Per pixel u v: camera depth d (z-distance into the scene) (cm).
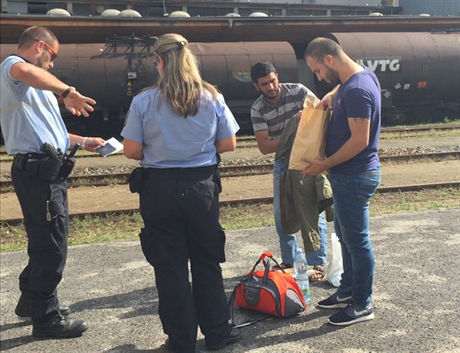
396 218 670
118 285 471
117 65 1830
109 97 1841
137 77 1836
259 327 373
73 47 1847
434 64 2164
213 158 330
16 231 728
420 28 2517
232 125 333
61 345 360
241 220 759
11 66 325
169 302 322
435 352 325
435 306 393
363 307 370
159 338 365
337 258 454
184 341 325
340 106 345
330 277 451
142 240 324
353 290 371
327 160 347
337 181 354
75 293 455
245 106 2014
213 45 2005
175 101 306
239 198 890
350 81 339
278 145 432
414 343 338
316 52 344
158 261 320
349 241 358
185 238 328
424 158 1241
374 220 666
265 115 457
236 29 2255
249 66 1969
